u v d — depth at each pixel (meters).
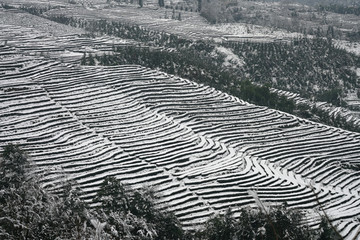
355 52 163.75
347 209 58.47
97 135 67.75
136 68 99.00
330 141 81.19
